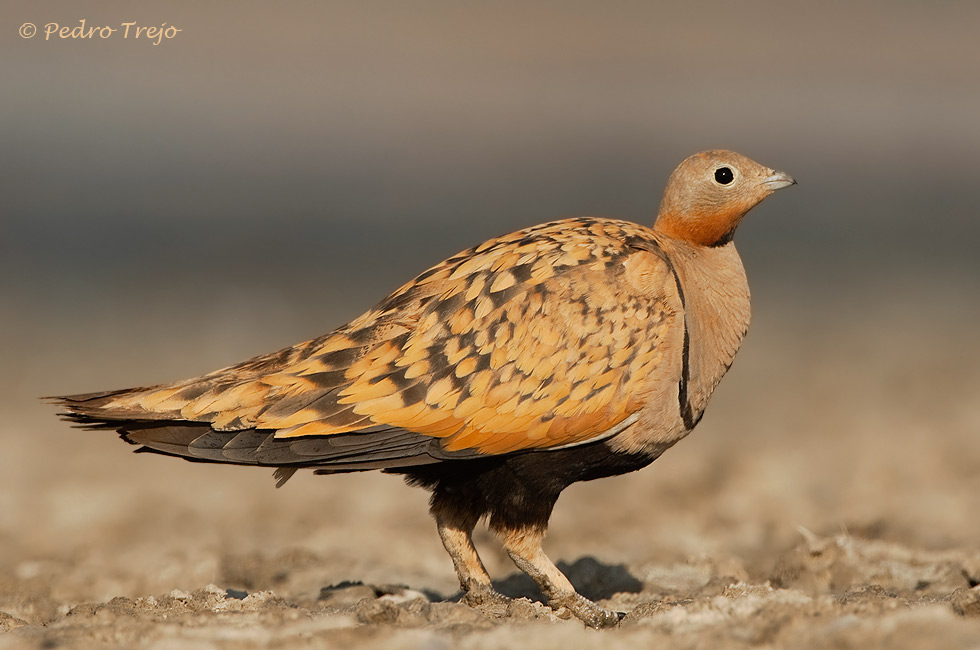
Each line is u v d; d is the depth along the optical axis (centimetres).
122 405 884
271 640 769
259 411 884
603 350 902
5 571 1223
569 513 1513
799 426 1969
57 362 2397
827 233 3841
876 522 1321
